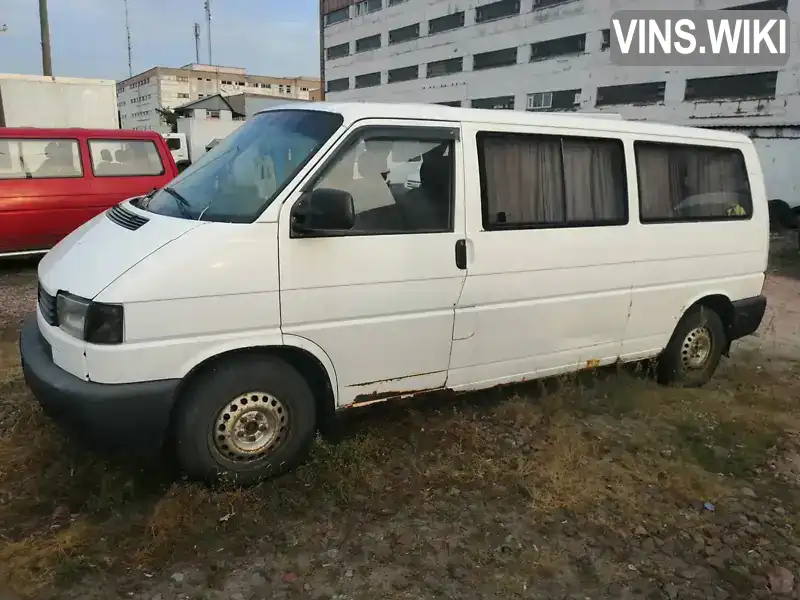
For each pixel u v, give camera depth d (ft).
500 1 99.45
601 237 14.37
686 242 15.97
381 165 11.66
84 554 9.32
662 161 15.51
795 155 61.00
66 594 8.63
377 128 11.57
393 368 12.25
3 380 15.30
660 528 10.86
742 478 12.69
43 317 11.16
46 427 12.67
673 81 72.38
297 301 10.86
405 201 11.87
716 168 16.65
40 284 11.57
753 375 18.65
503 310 13.23
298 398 11.43
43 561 9.12
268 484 11.37
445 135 12.23
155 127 249.96
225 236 10.27
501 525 10.69
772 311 27.84
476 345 13.10
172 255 9.98
